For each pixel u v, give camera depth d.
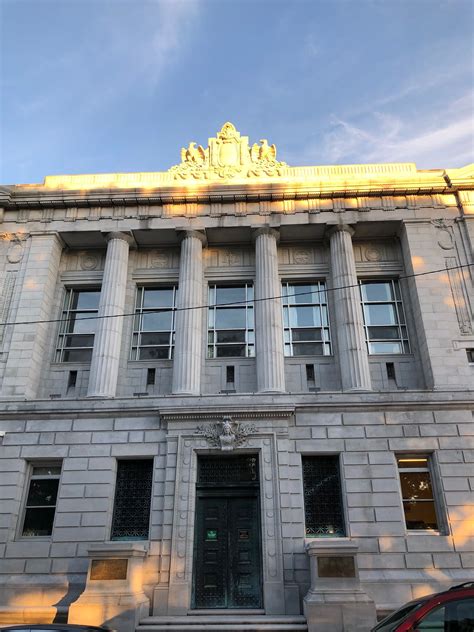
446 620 7.93
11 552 16.92
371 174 22.80
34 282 21.27
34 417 18.77
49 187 23.08
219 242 22.88
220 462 18.25
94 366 19.77
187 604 15.86
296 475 17.59
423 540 16.56
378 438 17.95
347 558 14.98
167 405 18.52
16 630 9.11
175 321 21.25
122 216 22.36
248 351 21.14
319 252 22.83
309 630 14.07
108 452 18.19
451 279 20.73
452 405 18.25
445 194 22.30
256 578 16.67
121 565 15.18
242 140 23.97
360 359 19.56
